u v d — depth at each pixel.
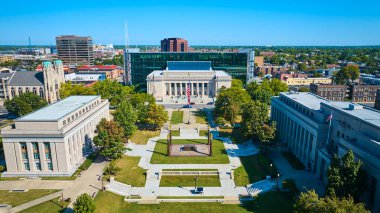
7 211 73.31
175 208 77.12
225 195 83.25
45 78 189.62
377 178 66.06
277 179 89.19
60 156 92.56
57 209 75.44
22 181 90.31
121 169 98.38
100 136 101.88
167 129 142.00
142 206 78.06
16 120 91.44
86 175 94.06
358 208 54.56
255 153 112.06
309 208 59.59
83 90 185.38
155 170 98.25
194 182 91.00
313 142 95.00
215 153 112.50
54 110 105.12
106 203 78.56
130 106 131.75
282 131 129.38
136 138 129.38
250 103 128.00
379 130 69.19
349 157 67.06
